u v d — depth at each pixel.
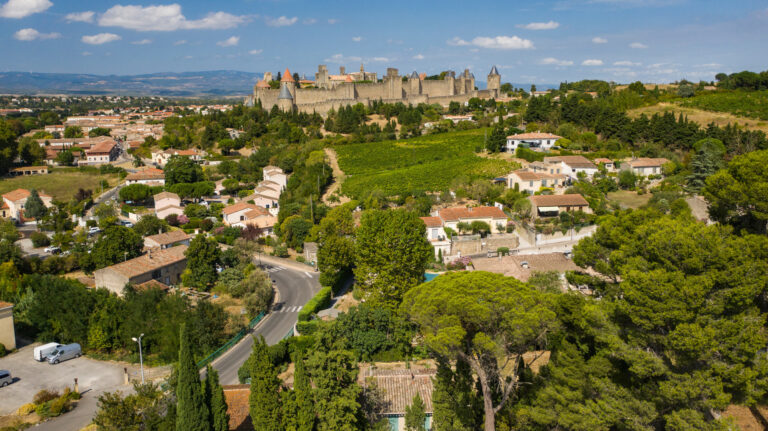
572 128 165.62
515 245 97.56
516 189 120.00
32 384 55.47
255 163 176.00
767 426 34.66
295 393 38.31
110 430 40.19
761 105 177.00
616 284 42.09
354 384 40.44
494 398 40.00
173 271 84.75
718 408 29.14
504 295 34.97
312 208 120.81
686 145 143.38
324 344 41.91
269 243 112.44
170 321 61.81
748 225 43.03
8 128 181.62
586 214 101.31
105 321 62.94
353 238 96.75
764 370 29.67
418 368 53.25
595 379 34.41
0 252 85.44
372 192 126.19
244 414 44.25
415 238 69.25
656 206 97.31
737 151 126.81
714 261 30.88
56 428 46.53
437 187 130.50
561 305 40.00
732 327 29.62
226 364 58.72
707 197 45.97
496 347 32.97
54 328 65.12
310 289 86.12
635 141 151.88
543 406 36.25
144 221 115.12
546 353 48.78
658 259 33.50
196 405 36.00
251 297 73.94
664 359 32.91
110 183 169.25
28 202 131.75
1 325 63.03
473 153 164.12
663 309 30.55
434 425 39.94
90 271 90.19
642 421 31.33
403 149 179.12
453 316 34.81
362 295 73.69
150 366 59.84
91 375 57.66
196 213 133.38
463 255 94.88
